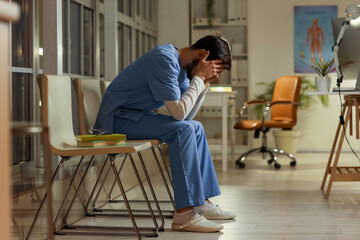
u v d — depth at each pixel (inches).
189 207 106.9
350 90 149.3
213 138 307.6
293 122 240.5
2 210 31.8
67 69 162.2
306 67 305.3
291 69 306.7
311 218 119.4
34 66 138.7
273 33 307.3
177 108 105.6
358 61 147.4
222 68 113.2
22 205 91.2
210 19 298.8
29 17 137.7
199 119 306.3
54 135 96.3
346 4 304.0
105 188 139.9
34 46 138.6
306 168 223.3
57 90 99.4
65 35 161.2
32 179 111.6
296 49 306.2
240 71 300.2
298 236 102.0
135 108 112.8
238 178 193.3
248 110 301.9
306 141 306.5
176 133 106.1
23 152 133.6
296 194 154.6
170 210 127.7
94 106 118.6
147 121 109.4
